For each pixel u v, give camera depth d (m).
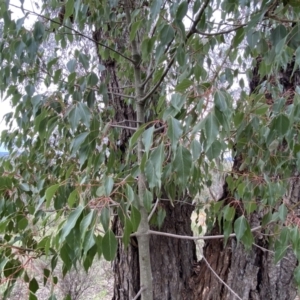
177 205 1.58
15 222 1.12
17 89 1.15
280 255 0.82
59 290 2.62
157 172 0.64
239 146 1.10
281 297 1.42
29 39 0.94
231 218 0.96
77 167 1.20
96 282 3.30
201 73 1.09
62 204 1.02
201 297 1.53
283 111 0.84
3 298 0.80
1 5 0.92
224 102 0.61
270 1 0.70
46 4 1.18
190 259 1.62
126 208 0.74
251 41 0.89
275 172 1.12
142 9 1.16
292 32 0.69
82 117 0.87
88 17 1.35
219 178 1.50
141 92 1.13
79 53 1.12
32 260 0.77
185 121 0.71
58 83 1.13
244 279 1.45
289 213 0.95
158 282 1.54
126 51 1.34
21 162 1.32
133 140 0.72
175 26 0.79
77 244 0.65
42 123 0.98
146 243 1.07
